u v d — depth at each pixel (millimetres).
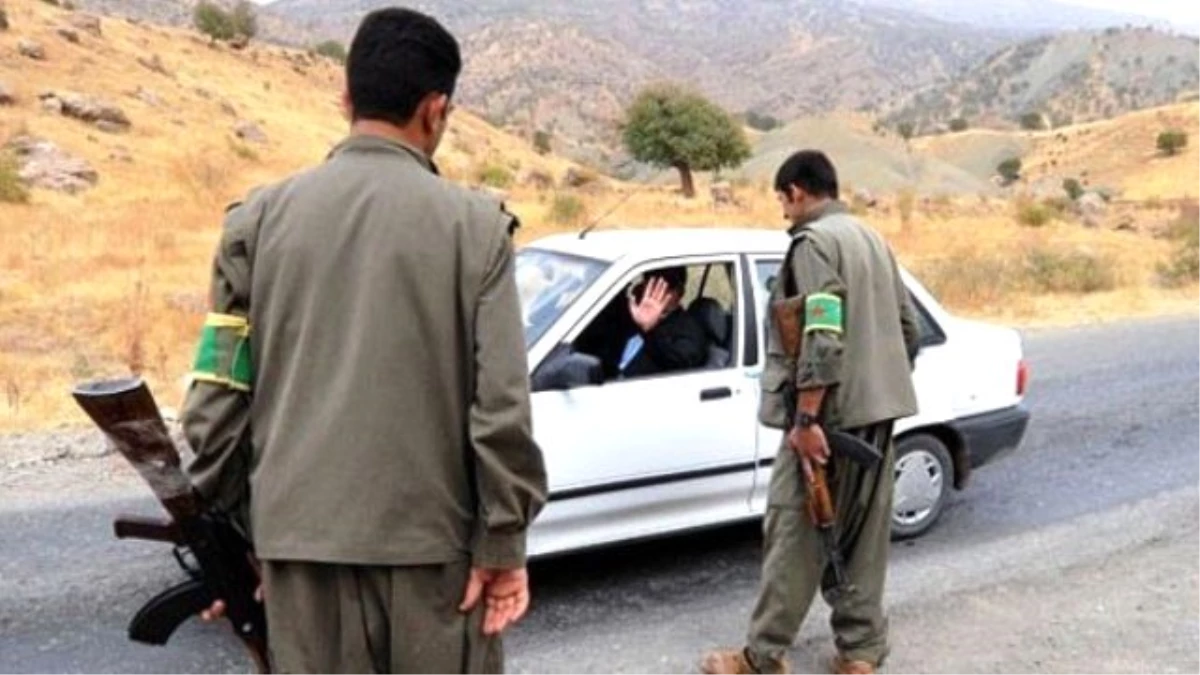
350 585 2133
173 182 35125
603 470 4809
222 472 2232
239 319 2199
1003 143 162250
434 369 2117
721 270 5258
